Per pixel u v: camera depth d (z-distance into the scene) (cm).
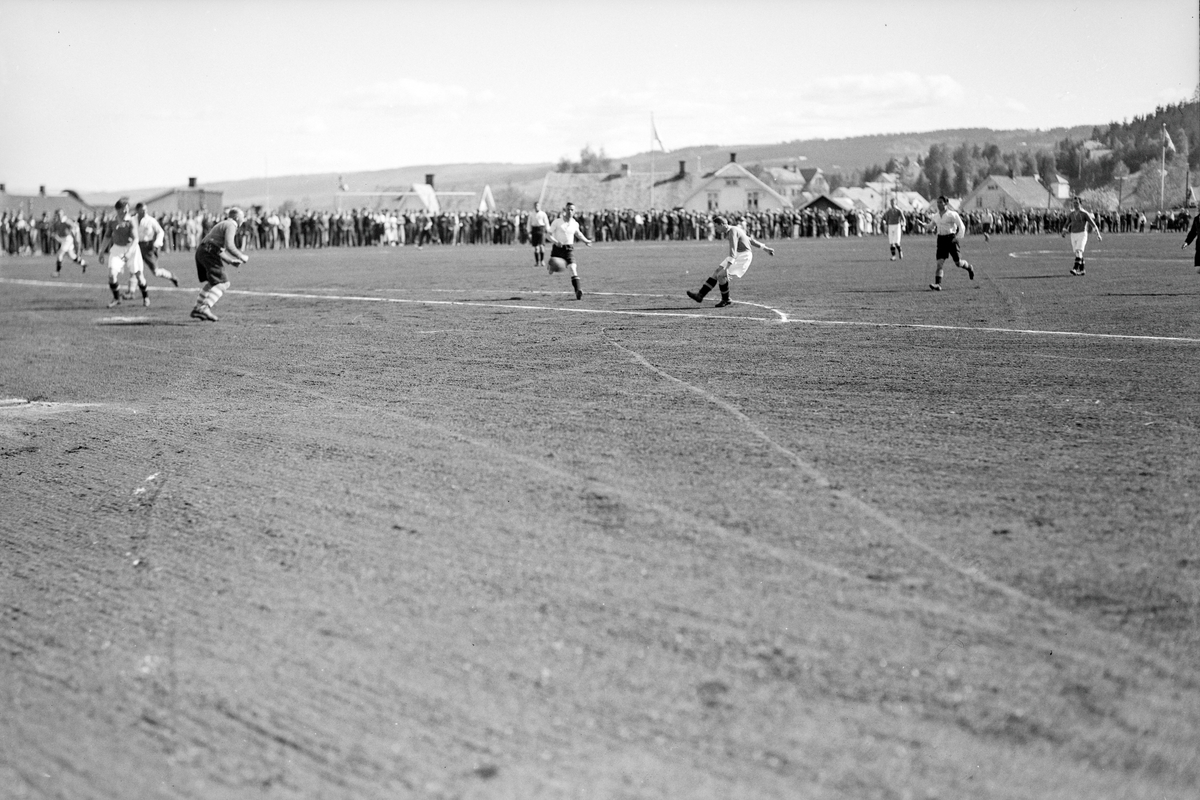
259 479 837
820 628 516
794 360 1309
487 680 480
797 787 392
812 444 870
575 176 12600
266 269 3803
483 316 1931
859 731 427
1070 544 616
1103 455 809
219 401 1184
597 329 1670
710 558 613
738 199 12062
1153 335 1449
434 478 811
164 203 10081
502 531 677
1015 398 1034
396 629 538
